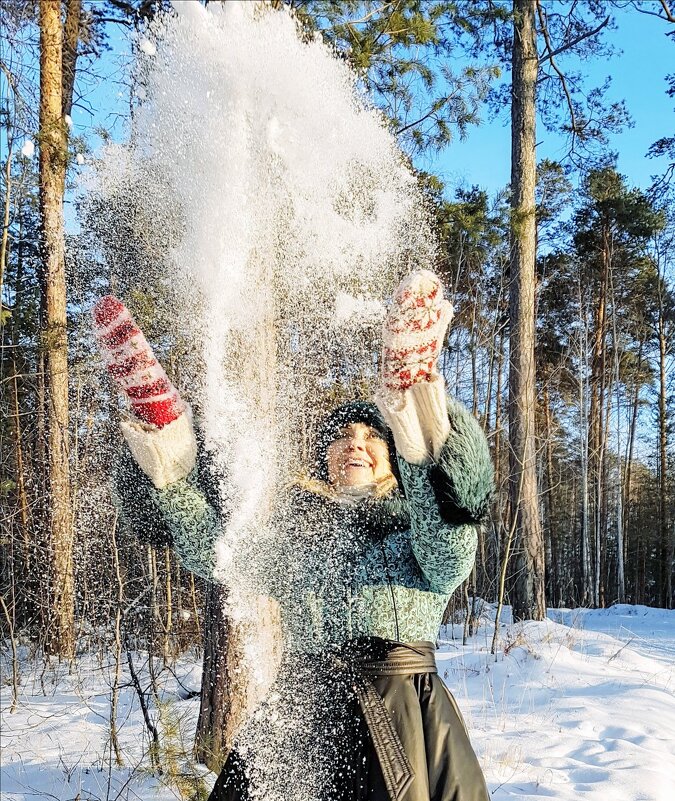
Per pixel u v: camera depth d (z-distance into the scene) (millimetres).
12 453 7727
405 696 1441
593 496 23641
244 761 1544
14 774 3232
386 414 1312
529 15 9203
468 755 1440
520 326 9141
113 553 3787
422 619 1520
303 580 1535
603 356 20203
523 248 9156
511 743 3785
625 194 17938
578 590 24281
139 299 2736
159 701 3082
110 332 1423
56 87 5695
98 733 3771
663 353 22609
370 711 1421
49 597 5633
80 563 5047
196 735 2949
